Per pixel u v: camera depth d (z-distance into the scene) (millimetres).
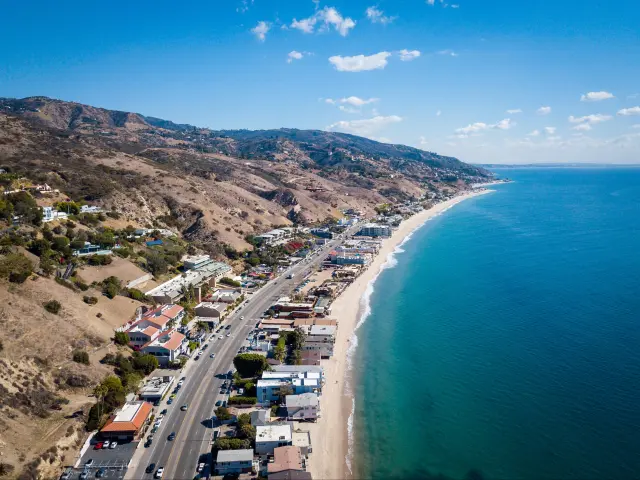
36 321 107688
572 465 83938
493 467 84938
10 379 90562
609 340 132625
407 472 84375
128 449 87250
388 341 141375
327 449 90500
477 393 109562
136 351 120375
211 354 129750
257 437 88500
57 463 80562
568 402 103000
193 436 91875
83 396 97312
